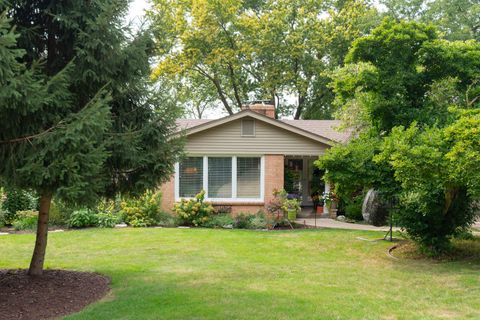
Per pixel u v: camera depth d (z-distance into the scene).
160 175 7.89
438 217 10.63
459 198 10.70
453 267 9.61
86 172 5.89
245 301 6.93
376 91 11.50
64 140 5.63
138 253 11.19
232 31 28.81
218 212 17.55
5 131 6.00
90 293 7.34
